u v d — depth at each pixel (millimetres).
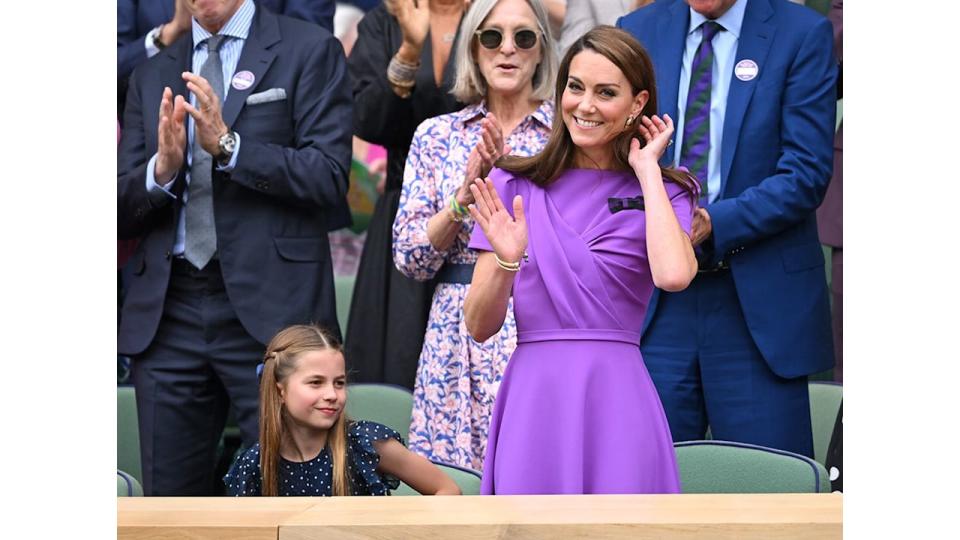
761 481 11773
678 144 14820
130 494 12000
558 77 10867
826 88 14773
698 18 14953
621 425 10359
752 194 14391
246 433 15578
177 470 15648
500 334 14234
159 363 15648
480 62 14734
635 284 10656
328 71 16109
